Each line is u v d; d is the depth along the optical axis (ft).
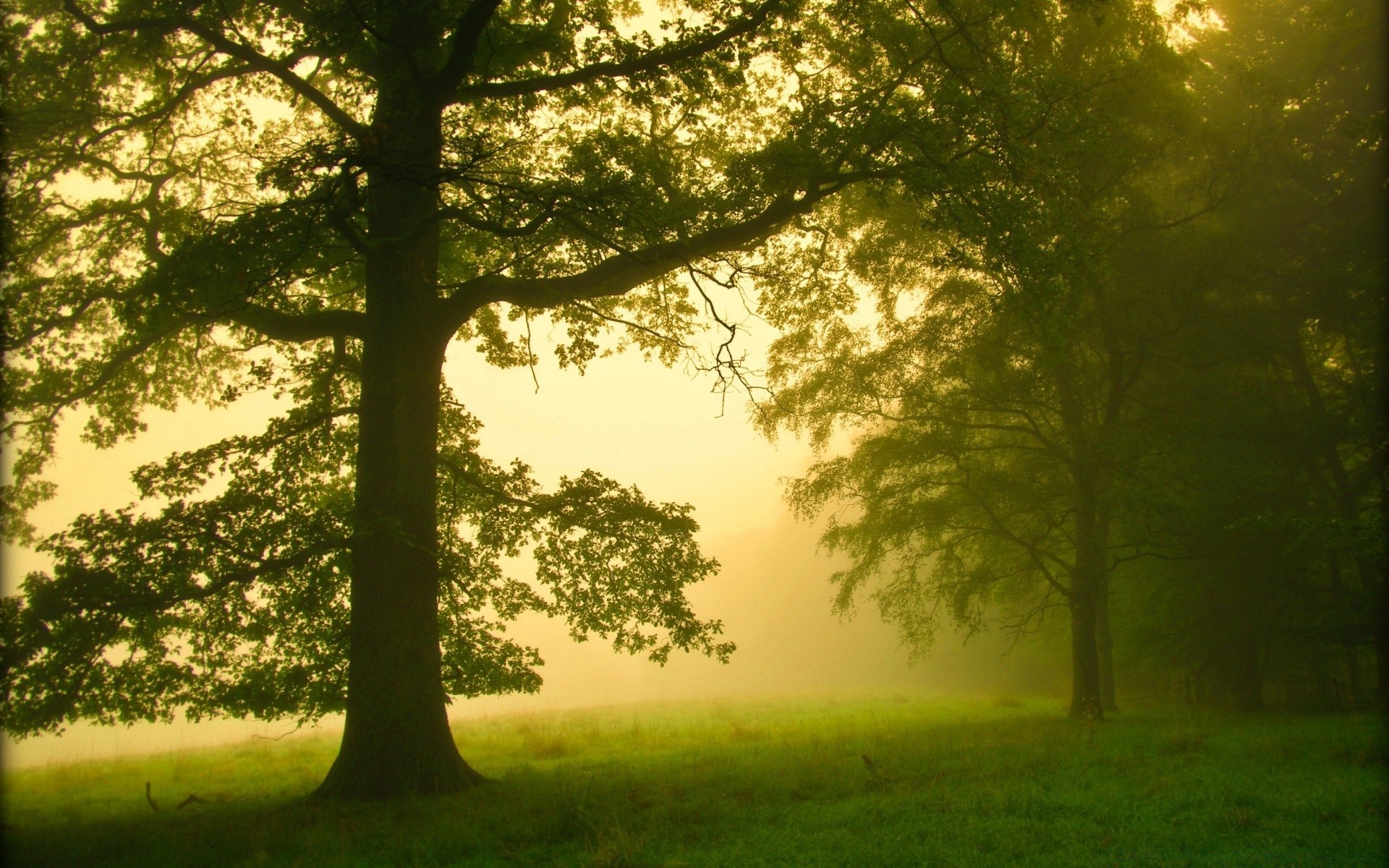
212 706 36.55
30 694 31.53
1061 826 21.67
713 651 44.14
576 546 46.14
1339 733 37.65
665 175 39.86
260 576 36.65
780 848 21.15
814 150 39.34
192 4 38.14
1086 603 62.28
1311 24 62.23
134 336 41.93
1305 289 59.67
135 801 37.81
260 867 22.63
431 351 40.63
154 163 45.93
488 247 46.88
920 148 38.68
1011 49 47.75
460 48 35.35
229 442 37.88
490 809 29.27
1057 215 39.19
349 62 42.04
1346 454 63.31
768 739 53.47
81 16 35.96
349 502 47.19
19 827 29.99
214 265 33.55
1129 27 54.54
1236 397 61.57
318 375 45.03
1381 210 57.11
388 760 34.78
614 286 42.63
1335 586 64.03
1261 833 19.94
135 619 33.78
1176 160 61.46
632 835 22.79
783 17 37.91
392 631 36.24
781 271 47.91
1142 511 60.44
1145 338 59.47
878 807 25.41
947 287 61.31
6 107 36.76
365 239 34.63
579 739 59.72
